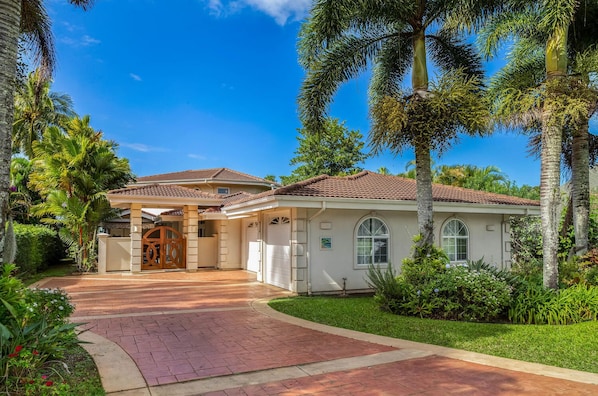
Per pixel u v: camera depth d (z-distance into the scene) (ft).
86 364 19.58
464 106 33.47
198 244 72.54
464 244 54.60
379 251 49.70
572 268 37.81
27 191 84.33
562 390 16.94
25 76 35.91
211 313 33.09
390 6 36.40
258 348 22.97
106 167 68.44
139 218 64.44
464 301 31.71
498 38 36.52
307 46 38.58
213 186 93.50
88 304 37.24
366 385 17.39
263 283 53.06
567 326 28.71
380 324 28.94
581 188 41.83
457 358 21.22
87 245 65.57
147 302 38.47
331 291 46.44
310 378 18.24
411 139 35.50
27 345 16.81
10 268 18.76
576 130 39.83
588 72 36.58
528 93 35.24
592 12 38.96
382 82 45.06
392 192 50.42
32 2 32.32
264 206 45.93
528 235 62.08
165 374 18.61
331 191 46.70
